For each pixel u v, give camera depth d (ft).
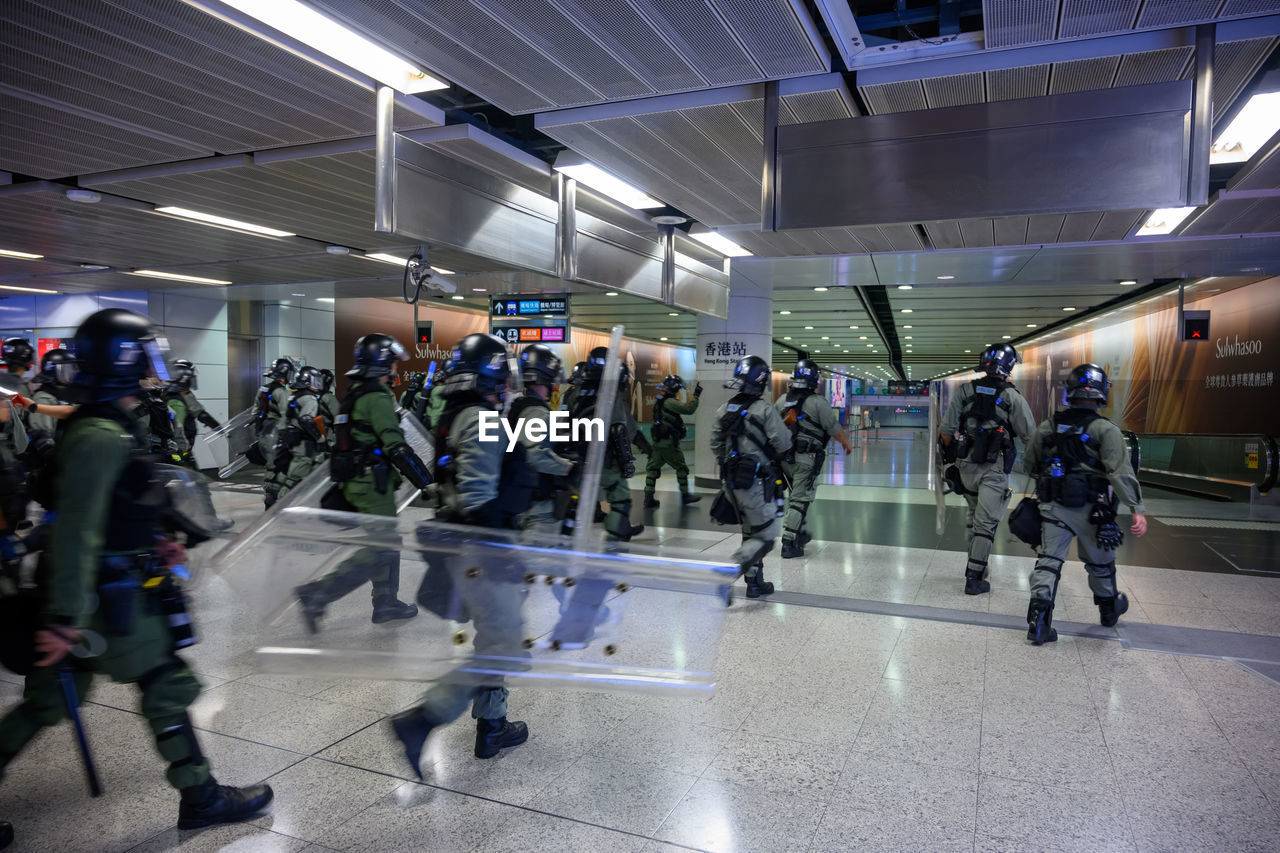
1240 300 40.24
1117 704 11.23
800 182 13.34
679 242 25.43
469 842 7.63
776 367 97.45
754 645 13.84
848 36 11.59
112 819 7.97
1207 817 8.17
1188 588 18.47
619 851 7.50
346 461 13.46
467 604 8.43
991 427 17.20
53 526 6.43
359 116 14.51
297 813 8.15
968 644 13.96
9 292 42.75
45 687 7.34
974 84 12.91
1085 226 23.20
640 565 8.35
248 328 46.24
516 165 17.25
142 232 25.32
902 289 38.58
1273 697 11.51
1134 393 50.62
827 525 27.71
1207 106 11.26
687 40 11.41
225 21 10.65
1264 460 34.24
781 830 7.89
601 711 10.94
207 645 13.44
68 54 11.70
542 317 37.52
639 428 24.73
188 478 7.69
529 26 10.96
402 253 29.25
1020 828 7.96
